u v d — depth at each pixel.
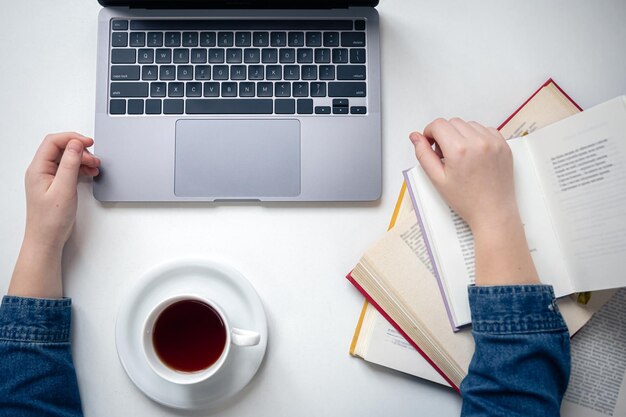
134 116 0.62
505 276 0.53
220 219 0.63
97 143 0.62
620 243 0.54
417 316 0.60
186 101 0.62
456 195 0.56
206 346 0.58
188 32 0.63
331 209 0.63
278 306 0.62
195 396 0.59
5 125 0.65
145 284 0.60
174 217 0.63
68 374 0.58
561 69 0.66
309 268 0.62
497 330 0.52
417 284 0.60
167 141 0.62
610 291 0.59
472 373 0.53
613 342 0.59
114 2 0.62
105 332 0.62
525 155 0.58
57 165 0.62
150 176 0.62
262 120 0.62
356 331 0.61
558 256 0.57
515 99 0.65
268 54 0.63
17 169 0.64
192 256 0.63
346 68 0.63
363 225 0.63
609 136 0.53
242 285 0.59
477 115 0.65
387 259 0.60
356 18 0.63
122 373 0.61
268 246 0.63
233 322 0.60
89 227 0.63
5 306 0.57
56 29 0.66
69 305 0.61
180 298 0.55
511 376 0.50
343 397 0.61
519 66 0.66
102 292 0.62
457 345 0.59
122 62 0.62
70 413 0.58
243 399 0.61
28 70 0.65
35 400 0.55
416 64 0.65
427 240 0.59
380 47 0.65
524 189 0.58
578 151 0.55
